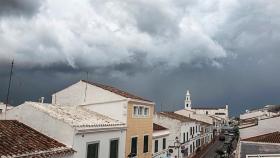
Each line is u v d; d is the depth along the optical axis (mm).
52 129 22141
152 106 35656
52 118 22219
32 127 22734
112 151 26828
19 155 16938
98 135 24516
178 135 49031
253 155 17203
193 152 62312
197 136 67250
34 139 20531
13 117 23359
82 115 26859
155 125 44469
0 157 15859
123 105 29625
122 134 28484
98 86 31312
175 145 47938
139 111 32531
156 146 40156
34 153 18000
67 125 21766
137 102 31531
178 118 52688
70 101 32094
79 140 22125
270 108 89125
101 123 25625
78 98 31797
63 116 23516
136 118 31438
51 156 19078
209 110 141375
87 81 32281
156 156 39312
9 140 18750
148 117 34469
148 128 34375
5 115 23672
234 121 149125
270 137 30734
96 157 24438
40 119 22594
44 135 22094
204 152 68312
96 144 24469
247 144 24688
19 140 19359
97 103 30734
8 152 16844
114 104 30031
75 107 30047
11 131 20500
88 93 31469
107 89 31062
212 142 86875
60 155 20031
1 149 16953
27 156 17328
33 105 23062
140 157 32281
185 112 83625
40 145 19781
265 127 38156
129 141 29797
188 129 57125
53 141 21438
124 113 29453
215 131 98938
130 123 30109
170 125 49438
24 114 23109
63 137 21781
